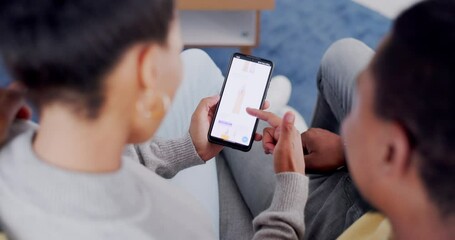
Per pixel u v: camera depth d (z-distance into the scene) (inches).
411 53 14.8
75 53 14.8
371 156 17.2
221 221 40.9
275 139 33.9
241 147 34.9
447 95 14.1
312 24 71.7
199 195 37.9
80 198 16.7
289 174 30.2
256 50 69.2
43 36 14.6
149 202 19.4
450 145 14.5
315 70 67.5
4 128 18.5
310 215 37.8
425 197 16.2
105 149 17.3
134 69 16.1
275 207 29.8
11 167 17.1
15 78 16.1
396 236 18.6
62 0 14.5
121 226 17.3
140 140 19.2
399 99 15.1
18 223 16.9
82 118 16.3
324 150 38.7
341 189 36.8
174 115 40.4
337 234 35.4
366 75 16.8
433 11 14.9
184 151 33.8
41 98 16.0
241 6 57.7
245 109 35.3
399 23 15.5
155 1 15.6
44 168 16.7
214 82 46.3
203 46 63.4
